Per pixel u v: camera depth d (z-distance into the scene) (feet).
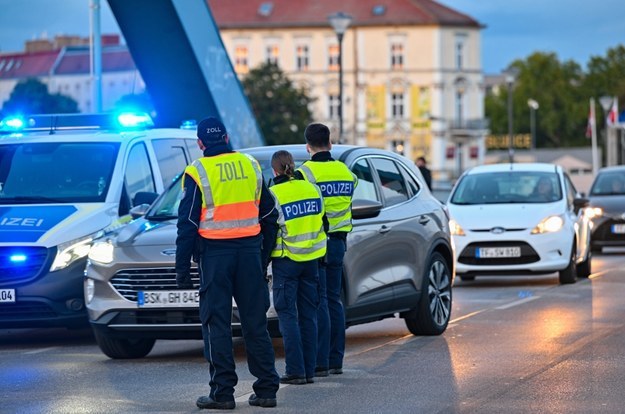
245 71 631.97
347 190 53.57
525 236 99.50
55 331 76.18
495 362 56.70
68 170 71.72
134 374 55.11
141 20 109.91
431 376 52.85
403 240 64.44
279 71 501.97
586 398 47.01
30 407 46.70
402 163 68.23
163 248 57.82
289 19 628.28
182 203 45.21
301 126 498.28
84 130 76.33
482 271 100.22
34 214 68.08
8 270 65.72
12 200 70.28
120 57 614.75
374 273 61.82
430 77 623.36
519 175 106.93
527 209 101.71
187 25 111.04
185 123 83.97
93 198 70.03
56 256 65.82
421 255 66.08
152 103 115.14
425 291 66.44
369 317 61.87
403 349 61.82
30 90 513.04
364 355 59.82
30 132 76.59
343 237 53.72
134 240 58.80
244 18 631.15
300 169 53.26
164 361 59.62
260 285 45.93
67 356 62.28
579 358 57.36
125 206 70.33
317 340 52.42
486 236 100.07
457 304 84.99
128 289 57.82
